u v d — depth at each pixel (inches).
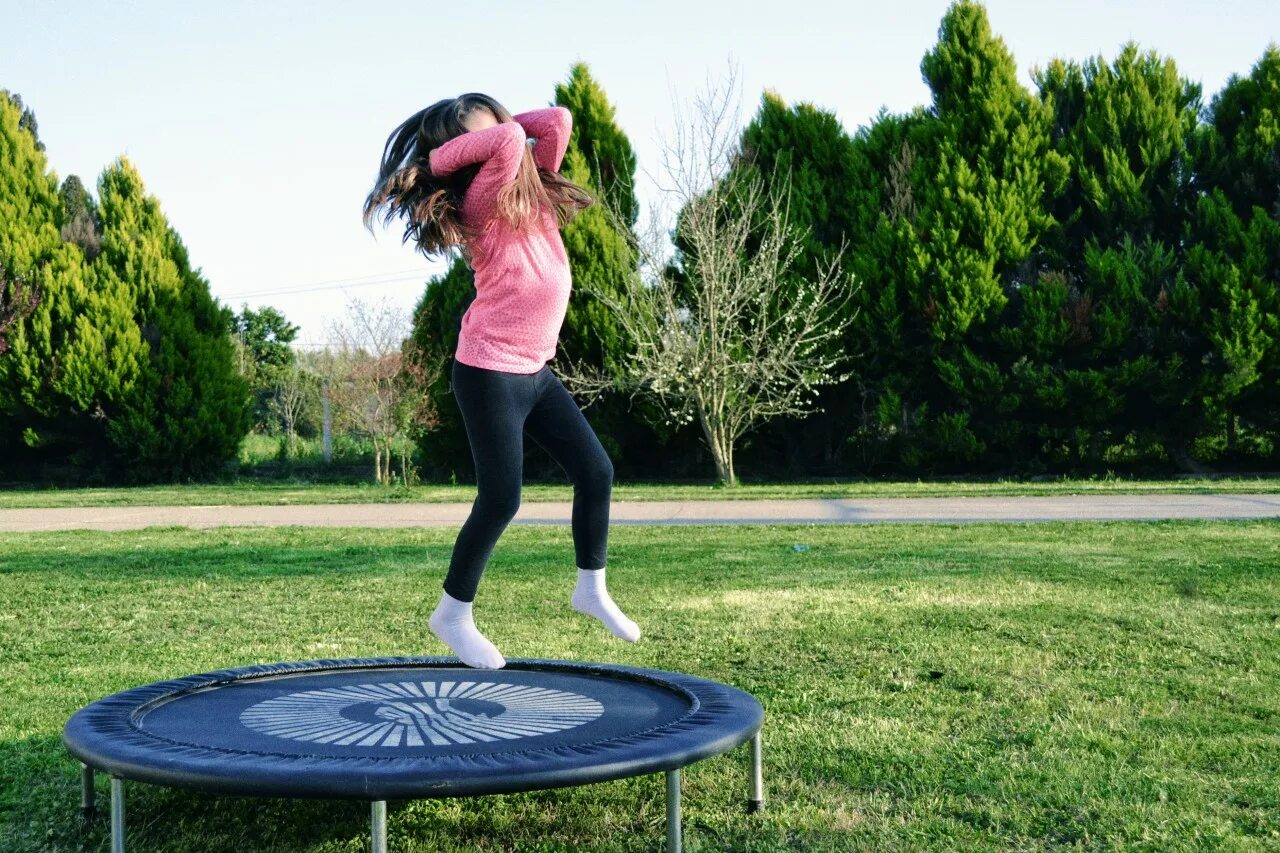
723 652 183.0
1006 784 117.2
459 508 545.0
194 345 832.9
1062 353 714.8
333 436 1050.7
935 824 106.3
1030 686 158.2
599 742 92.3
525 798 118.6
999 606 218.1
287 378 1384.1
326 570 297.9
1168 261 699.4
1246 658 173.0
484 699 115.7
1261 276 683.4
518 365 107.6
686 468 799.7
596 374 749.9
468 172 108.0
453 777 82.7
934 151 756.6
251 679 127.6
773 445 800.9
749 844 102.7
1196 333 695.7
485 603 235.3
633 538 359.9
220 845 106.5
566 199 115.9
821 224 767.7
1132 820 106.0
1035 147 735.1
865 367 743.7
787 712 147.4
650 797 117.6
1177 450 732.0
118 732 95.7
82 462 840.9
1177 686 156.7
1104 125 739.4
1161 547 309.9
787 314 683.4
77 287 812.0
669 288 701.9
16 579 281.9
